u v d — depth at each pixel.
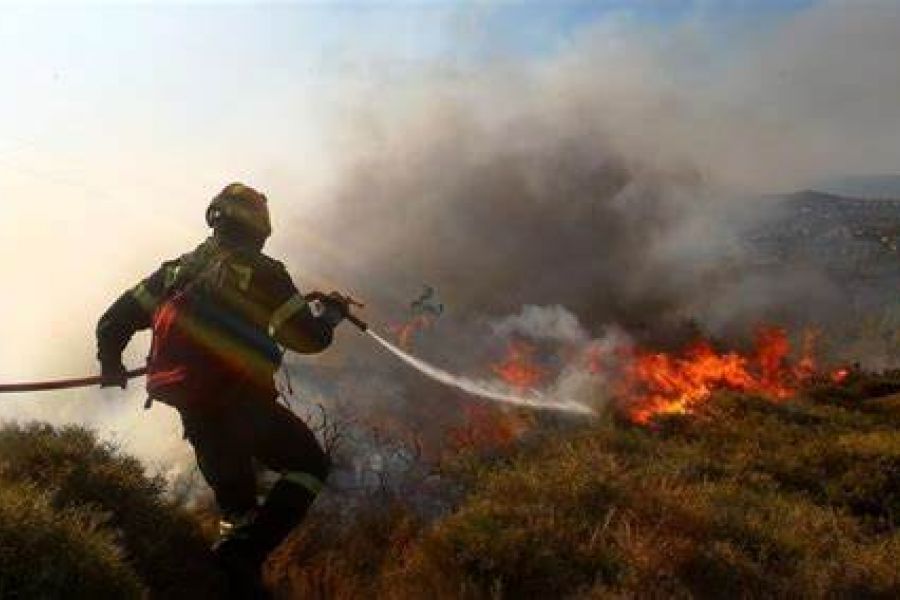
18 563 3.40
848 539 6.63
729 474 8.41
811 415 12.24
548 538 5.26
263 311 4.12
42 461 4.66
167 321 4.09
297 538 5.09
